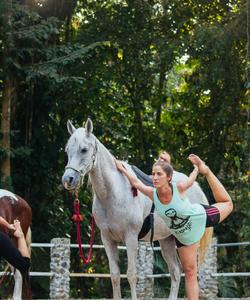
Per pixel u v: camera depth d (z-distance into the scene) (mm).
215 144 20312
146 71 20000
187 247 7676
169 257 10703
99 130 20422
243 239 18469
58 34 19812
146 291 14438
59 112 20078
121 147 21094
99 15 20422
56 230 19391
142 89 20953
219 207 7754
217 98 19938
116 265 9562
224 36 18375
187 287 7656
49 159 19703
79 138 9234
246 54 18531
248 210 18344
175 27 20422
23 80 18984
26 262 7461
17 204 10906
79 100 20109
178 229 7617
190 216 7551
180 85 22266
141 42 19984
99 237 20219
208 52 19000
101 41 19812
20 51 18016
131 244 9555
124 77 20594
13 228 7527
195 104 20891
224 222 19641
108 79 19922
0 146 17891
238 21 18438
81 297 19859
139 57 20266
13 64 17719
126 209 9484
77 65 19484
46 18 19516
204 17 20391
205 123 20734
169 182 7570
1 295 14586
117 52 20297
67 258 14148
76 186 9141
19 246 7492
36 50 18172
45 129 19984
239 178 19594
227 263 19391
